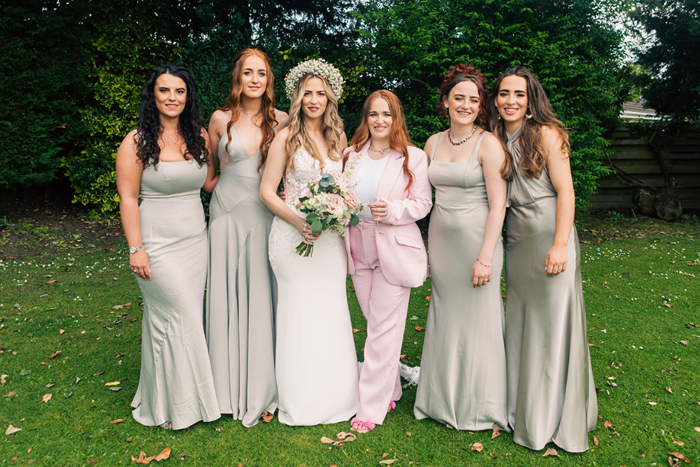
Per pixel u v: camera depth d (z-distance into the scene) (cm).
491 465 235
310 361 268
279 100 616
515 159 247
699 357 354
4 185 676
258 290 274
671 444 249
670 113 932
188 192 264
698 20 779
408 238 262
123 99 734
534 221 245
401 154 265
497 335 261
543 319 246
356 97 786
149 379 266
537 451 246
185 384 263
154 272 253
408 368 335
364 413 269
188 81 253
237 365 276
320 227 239
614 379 320
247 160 271
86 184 748
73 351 365
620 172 962
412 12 650
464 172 249
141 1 759
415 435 261
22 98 647
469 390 262
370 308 275
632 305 466
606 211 976
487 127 266
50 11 662
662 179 965
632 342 382
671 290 509
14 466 234
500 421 262
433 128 649
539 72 618
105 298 479
